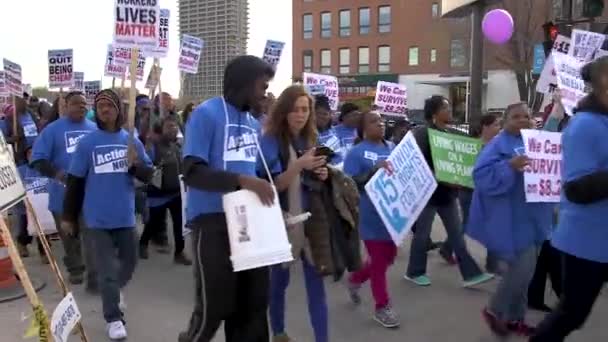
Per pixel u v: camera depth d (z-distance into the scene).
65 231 5.39
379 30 57.16
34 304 3.03
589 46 6.74
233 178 3.22
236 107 3.49
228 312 3.43
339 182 4.22
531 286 5.57
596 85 3.44
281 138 4.10
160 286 6.40
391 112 10.12
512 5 27.36
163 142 7.37
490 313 4.84
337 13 59.38
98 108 4.89
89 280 6.06
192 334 3.48
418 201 5.41
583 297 3.55
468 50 41.31
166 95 9.55
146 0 5.40
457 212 6.34
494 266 4.89
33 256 7.74
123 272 5.01
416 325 5.23
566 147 3.48
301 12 61.41
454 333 5.04
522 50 28.31
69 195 4.89
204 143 3.34
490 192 4.59
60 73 9.47
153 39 5.40
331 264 4.12
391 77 56.06
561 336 3.69
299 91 4.09
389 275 6.83
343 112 8.19
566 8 8.68
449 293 6.16
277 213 3.29
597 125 3.38
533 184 4.50
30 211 3.37
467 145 6.27
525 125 4.71
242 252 3.19
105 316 4.88
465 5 11.67
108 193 4.84
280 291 4.50
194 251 3.45
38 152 6.08
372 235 5.20
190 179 3.29
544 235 4.70
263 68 3.48
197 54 10.98
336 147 7.10
